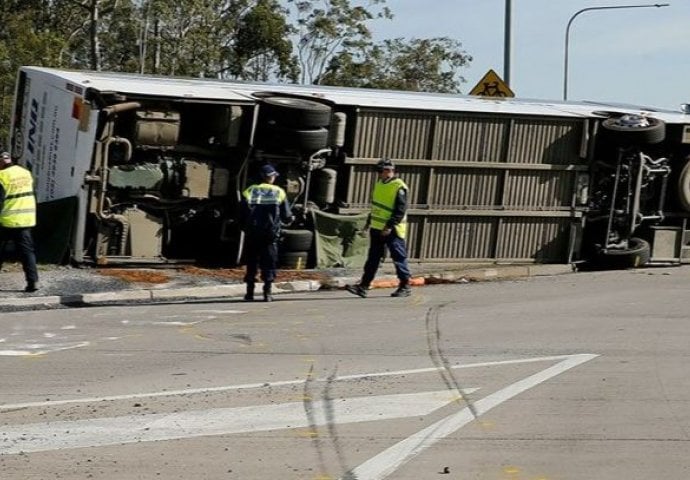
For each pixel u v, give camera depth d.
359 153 19.70
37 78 19.97
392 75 53.69
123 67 48.41
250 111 18.55
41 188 19.28
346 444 8.27
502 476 7.55
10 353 11.81
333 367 11.13
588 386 10.34
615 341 12.77
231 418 8.99
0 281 16.34
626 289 18.14
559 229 21.62
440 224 20.70
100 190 17.66
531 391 10.09
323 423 8.88
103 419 8.93
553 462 7.89
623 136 21.16
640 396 9.96
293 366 11.16
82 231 17.72
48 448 8.09
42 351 11.95
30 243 15.68
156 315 14.83
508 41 27.05
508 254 21.31
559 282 19.47
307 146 18.83
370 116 19.70
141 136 17.77
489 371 10.98
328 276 18.83
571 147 21.44
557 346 12.41
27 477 7.39
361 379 10.55
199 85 19.62
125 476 7.44
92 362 11.33
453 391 10.05
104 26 48.03
